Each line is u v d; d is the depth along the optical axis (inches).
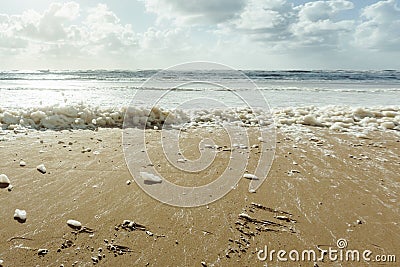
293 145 199.2
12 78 1221.1
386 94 606.2
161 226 100.0
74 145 183.3
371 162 166.4
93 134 213.3
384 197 123.3
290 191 128.1
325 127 258.8
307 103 440.8
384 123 261.0
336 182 138.3
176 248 89.4
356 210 112.6
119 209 109.4
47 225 97.2
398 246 91.9
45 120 232.2
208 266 82.5
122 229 97.3
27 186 124.3
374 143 207.3
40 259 82.2
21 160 152.9
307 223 103.7
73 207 109.3
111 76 1472.7
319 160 168.7
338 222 104.3
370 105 425.4
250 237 95.6
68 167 146.6
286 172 149.8
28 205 109.3
